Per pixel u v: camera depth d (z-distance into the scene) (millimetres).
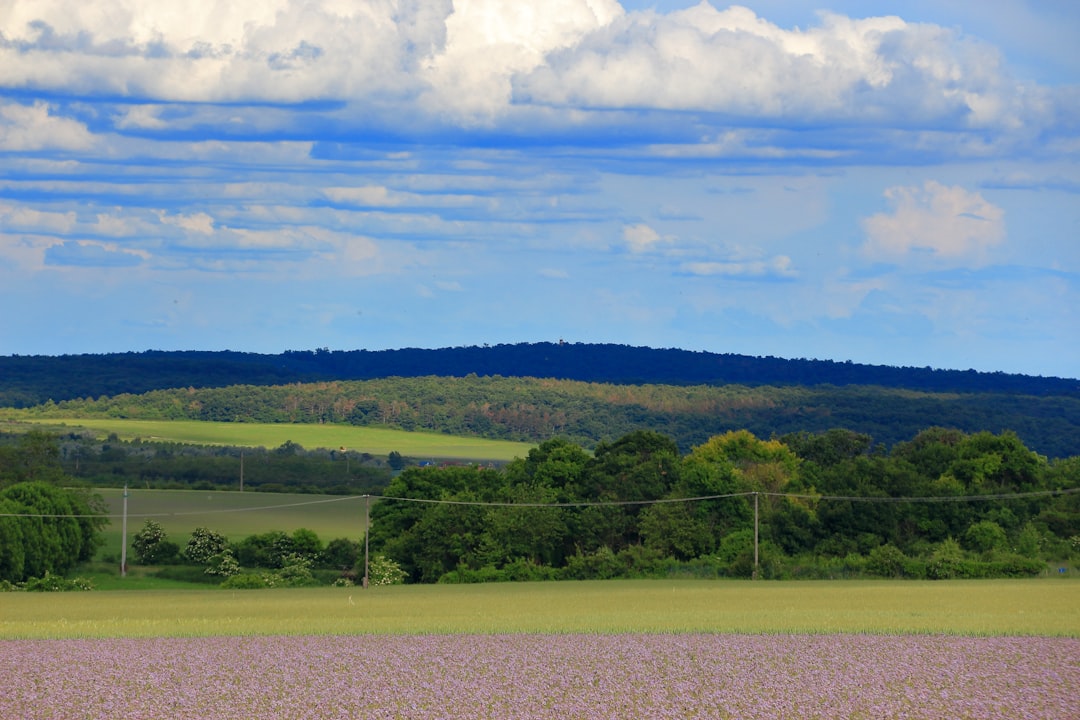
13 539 127375
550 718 30781
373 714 31297
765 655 41781
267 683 35750
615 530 142250
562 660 40594
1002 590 92250
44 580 124250
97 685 35344
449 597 90875
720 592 93750
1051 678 36406
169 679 36469
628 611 69250
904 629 52219
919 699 33062
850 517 137875
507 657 41438
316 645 45812
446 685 35344
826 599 81875
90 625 57844
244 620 61969
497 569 136125
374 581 133000
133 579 134625
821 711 31641
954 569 119625
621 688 34812
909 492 143500
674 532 136500
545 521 140250
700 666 39000
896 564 121750
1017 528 140000
